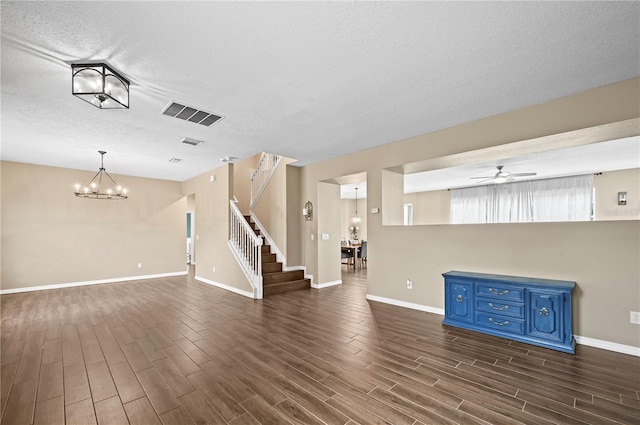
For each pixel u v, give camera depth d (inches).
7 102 116.6
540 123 122.8
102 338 130.1
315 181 239.5
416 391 86.3
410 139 169.3
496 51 86.4
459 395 84.0
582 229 120.4
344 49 84.6
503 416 74.6
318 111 128.8
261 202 281.9
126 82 100.9
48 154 201.0
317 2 66.0
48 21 70.8
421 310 170.4
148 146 182.2
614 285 113.2
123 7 66.5
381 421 73.2
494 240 143.9
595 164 227.5
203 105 121.6
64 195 247.6
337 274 254.5
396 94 113.6
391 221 193.9
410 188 368.8
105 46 81.4
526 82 105.4
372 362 105.2
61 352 115.6
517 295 124.0
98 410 78.8
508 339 125.6
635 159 208.8
